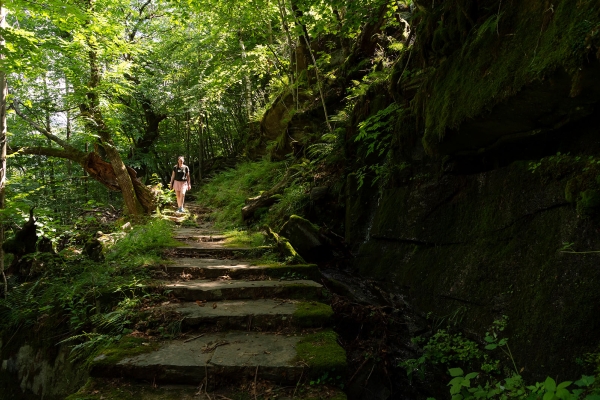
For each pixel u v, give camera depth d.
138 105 19.17
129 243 6.32
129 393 2.89
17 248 6.36
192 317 3.85
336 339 3.60
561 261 2.90
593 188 2.69
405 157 5.41
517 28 3.24
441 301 4.05
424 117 4.70
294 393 2.87
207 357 3.20
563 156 3.18
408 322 4.35
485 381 3.14
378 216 5.64
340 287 5.16
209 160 22.30
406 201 5.12
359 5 6.82
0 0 6.38
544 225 3.18
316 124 10.69
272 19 11.52
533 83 2.88
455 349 3.54
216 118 23.09
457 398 2.30
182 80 18.69
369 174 6.23
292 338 3.60
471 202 4.13
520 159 3.78
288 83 13.31
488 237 3.74
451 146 4.23
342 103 10.19
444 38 4.54
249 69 14.30
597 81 2.59
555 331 2.72
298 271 5.25
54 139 9.93
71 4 6.79
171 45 17.64
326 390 2.90
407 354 4.05
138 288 4.54
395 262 5.04
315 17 9.30
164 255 6.24
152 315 3.95
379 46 9.65
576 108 3.01
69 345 4.30
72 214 12.39
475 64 3.66
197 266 5.31
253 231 8.15
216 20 12.45
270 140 15.00
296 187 7.93
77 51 8.49
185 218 10.54
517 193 3.53
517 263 3.31
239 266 5.40
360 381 3.72
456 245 4.16
